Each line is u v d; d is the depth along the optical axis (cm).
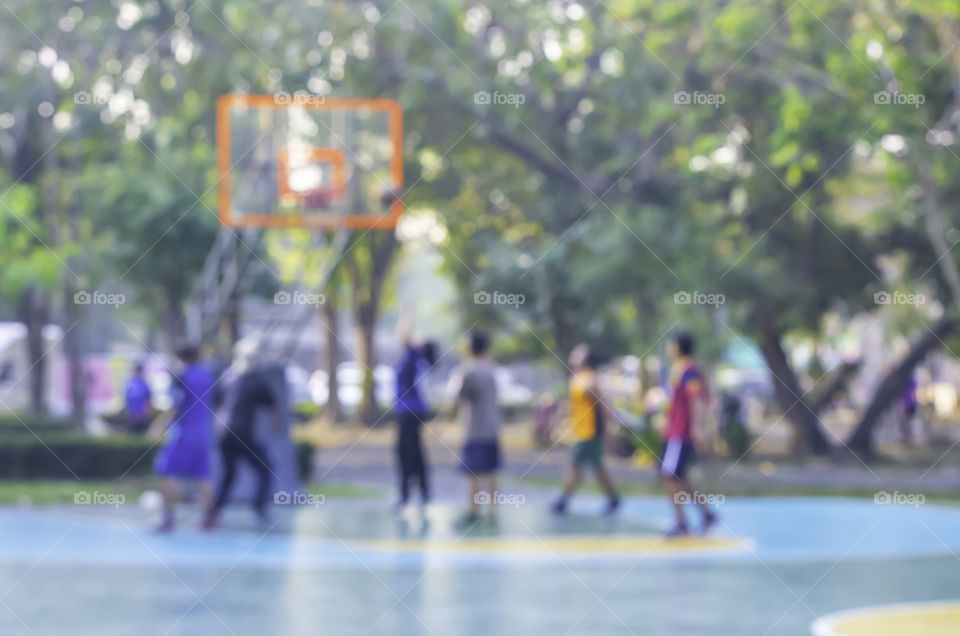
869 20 2111
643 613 1061
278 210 2673
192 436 1684
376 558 1415
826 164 2761
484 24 2945
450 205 3572
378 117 2806
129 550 1491
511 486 2348
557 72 2894
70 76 3077
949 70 2014
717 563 1387
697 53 2575
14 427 3284
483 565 1362
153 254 3219
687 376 1633
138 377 3266
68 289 3216
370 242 4181
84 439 2483
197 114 3133
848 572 1322
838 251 3097
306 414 4919
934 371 4816
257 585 1220
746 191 3017
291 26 2728
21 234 2923
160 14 2981
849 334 4078
